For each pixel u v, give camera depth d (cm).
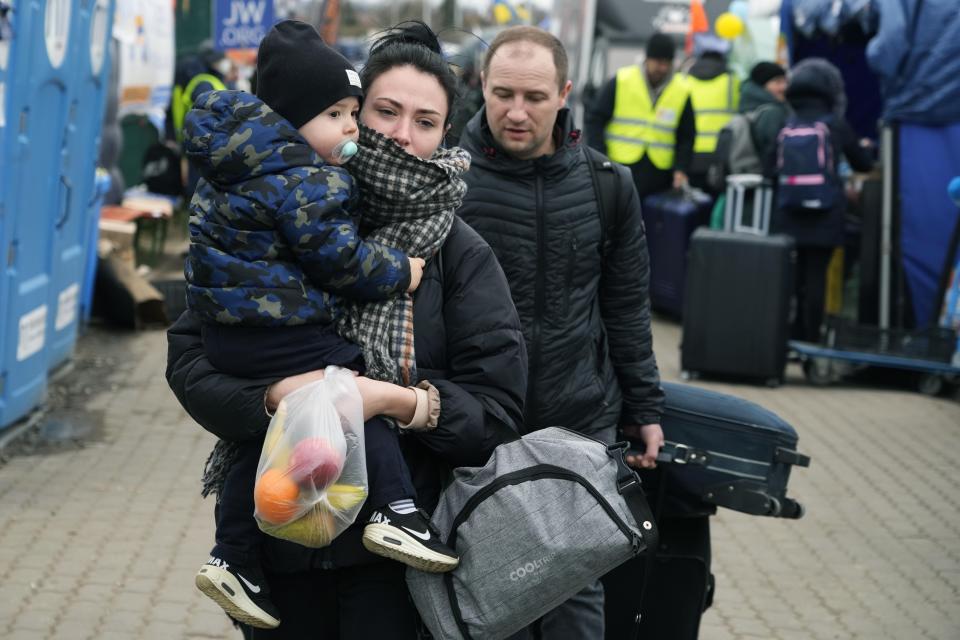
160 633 463
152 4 1332
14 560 528
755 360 925
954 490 682
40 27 676
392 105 269
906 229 967
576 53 1827
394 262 259
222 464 277
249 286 250
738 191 1074
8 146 652
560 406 354
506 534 256
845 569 562
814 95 1002
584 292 357
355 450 248
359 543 263
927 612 516
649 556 259
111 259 1063
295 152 251
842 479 695
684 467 379
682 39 1811
